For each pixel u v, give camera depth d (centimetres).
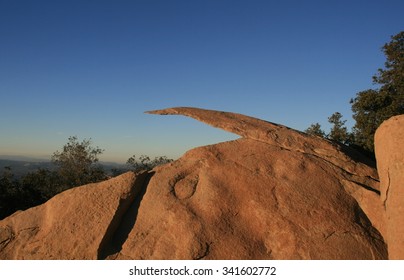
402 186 735
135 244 870
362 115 1599
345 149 1068
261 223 860
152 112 1141
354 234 816
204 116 1090
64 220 915
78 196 952
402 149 758
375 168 1009
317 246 805
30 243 902
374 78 1917
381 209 844
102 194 938
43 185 2470
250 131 1039
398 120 796
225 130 1040
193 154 1020
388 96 1569
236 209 890
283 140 1023
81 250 862
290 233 830
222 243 834
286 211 864
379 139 845
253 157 978
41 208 973
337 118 1864
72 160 2722
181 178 970
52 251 874
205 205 899
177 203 914
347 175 938
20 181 2447
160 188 954
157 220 898
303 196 885
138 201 948
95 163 2806
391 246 726
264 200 888
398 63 1838
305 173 934
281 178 926
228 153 999
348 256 786
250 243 834
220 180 943
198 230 853
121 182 949
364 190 884
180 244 843
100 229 880
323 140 1035
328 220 841
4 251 902
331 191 895
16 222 954
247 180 930
